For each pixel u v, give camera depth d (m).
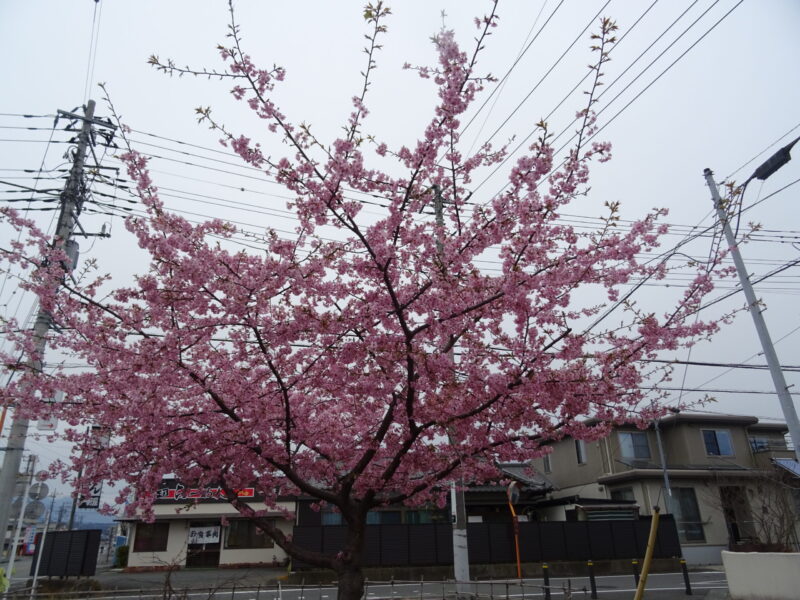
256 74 5.25
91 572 16.23
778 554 10.18
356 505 6.43
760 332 11.55
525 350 5.96
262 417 6.16
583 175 5.77
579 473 24.39
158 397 6.14
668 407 6.72
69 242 10.55
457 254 5.91
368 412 7.21
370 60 5.27
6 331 6.62
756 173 9.81
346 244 6.13
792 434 10.86
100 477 6.83
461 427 6.33
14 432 9.35
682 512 20.70
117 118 5.56
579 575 17.33
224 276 5.57
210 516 20.56
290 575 15.84
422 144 5.60
